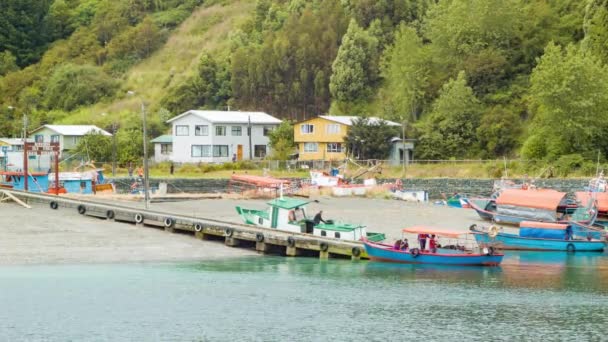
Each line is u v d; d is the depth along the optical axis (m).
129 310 61.25
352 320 59.47
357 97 192.00
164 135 182.12
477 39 182.00
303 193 124.69
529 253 87.38
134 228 88.62
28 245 80.69
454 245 82.06
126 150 166.88
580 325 58.91
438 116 168.88
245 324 58.25
